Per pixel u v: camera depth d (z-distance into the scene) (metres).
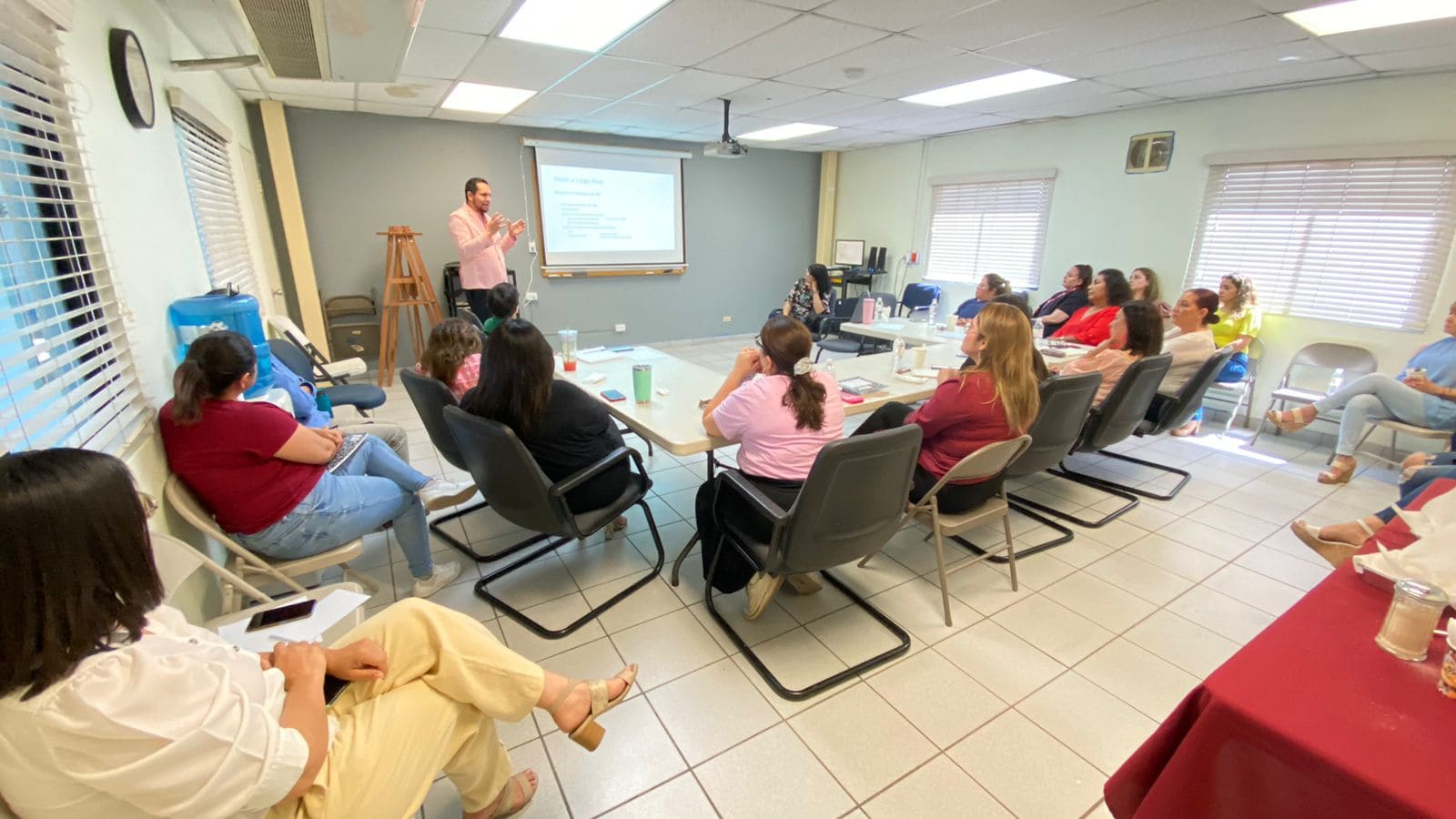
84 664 0.69
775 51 3.22
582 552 2.50
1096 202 5.08
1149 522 2.86
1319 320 4.00
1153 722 1.67
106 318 1.57
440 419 2.23
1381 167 3.65
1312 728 0.85
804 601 2.20
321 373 3.71
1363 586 1.17
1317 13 2.60
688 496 3.06
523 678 1.15
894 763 1.53
